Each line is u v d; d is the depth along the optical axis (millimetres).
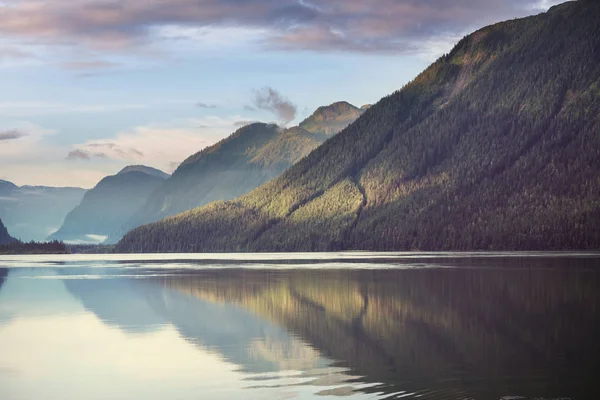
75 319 77250
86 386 46156
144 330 68688
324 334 63812
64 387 45938
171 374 48875
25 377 48812
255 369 49750
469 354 53250
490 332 63188
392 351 54875
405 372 47406
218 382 46219
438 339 59875
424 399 40812
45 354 56719
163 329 69188
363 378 46031
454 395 41438
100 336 65438
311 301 90938
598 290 98562
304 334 64125
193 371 49656
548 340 58781
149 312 82750
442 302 86562
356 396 41781
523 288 102812
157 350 57875
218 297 98812
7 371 50656
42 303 93750
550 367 48344
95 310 85312
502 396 41031
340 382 45156
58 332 68000
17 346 60438
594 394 41281
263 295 100312
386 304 85438
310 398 41594
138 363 52812
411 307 82000
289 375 47500
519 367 48375
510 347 55844
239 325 70812
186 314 80438
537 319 70688
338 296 96250
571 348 55156
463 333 62719
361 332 64375
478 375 46188
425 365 49531
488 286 107188
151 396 43469
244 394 43062
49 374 49594
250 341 61094
